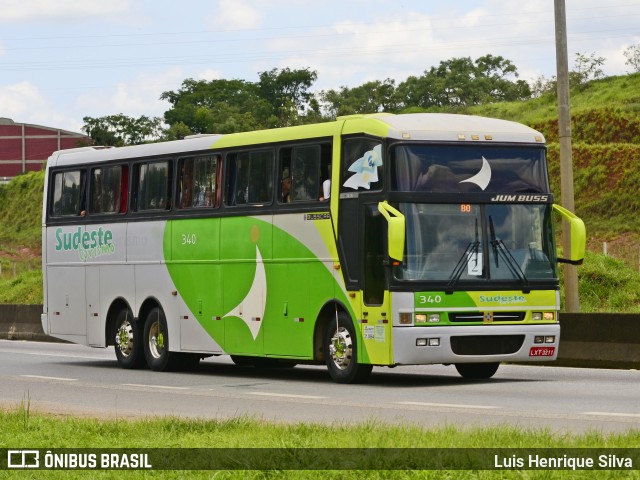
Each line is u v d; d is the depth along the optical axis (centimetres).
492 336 3069
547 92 15912
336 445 1789
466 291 3045
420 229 3036
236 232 3562
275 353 3422
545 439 1795
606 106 13125
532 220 3142
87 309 4244
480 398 2731
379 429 1975
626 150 11300
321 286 3250
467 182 3091
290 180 3372
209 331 3684
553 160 11725
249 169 3531
